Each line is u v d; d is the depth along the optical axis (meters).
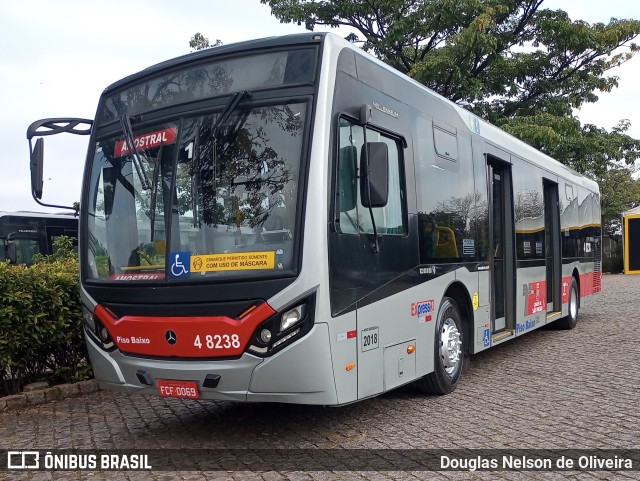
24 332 7.10
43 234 19.53
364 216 5.59
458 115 7.99
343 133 5.41
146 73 6.07
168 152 5.63
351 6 19.94
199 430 6.20
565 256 12.32
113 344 5.68
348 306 5.21
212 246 5.23
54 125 6.52
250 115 5.36
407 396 7.16
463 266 7.59
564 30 19.23
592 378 7.94
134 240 5.70
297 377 4.91
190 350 5.18
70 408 7.18
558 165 12.58
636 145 24.42
